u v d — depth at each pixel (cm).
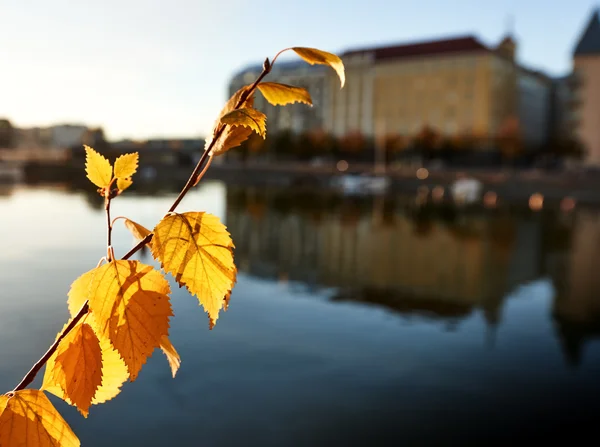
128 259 62
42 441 56
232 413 971
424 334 1513
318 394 1066
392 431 929
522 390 1127
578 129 7112
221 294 58
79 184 6456
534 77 10700
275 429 921
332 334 1473
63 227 3130
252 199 5803
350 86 9662
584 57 6981
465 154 8694
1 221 3350
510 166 8888
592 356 1355
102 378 65
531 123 10712
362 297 1966
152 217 3700
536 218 4497
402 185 7594
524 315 1770
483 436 925
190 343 1317
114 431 898
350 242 3319
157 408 984
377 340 1437
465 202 5825
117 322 56
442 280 2314
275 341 1380
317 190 7238
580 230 3838
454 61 8769
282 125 9344
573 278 2373
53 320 1398
